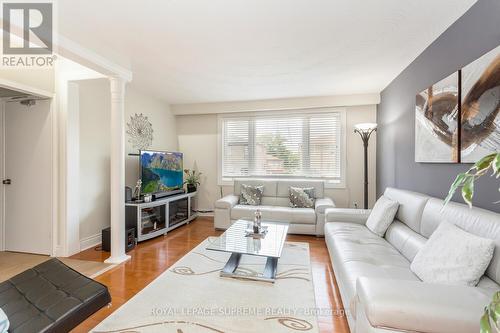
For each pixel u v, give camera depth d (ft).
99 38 7.70
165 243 11.78
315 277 8.35
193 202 17.52
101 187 11.94
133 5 6.04
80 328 5.79
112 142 9.66
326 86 12.85
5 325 4.04
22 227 10.56
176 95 14.80
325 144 15.57
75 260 9.75
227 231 9.82
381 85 12.66
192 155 17.81
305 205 13.98
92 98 11.42
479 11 6.01
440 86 7.53
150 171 13.14
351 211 10.55
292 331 5.69
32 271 5.87
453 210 5.78
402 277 5.49
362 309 4.00
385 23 7.00
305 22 6.91
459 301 3.47
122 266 9.17
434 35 7.69
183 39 7.82
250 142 16.78
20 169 10.52
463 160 6.50
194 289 7.50
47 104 10.19
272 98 15.38
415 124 9.23
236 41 8.00
